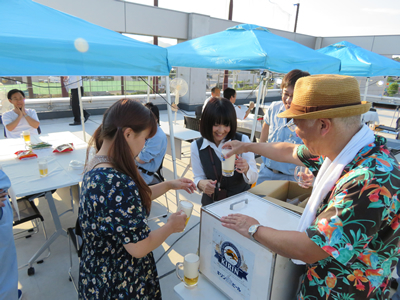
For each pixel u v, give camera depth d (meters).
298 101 0.78
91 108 8.82
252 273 0.94
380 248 0.74
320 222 0.71
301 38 13.52
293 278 0.99
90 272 1.00
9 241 1.49
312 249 0.71
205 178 1.83
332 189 0.78
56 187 2.14
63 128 7.04
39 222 2.89
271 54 2.55
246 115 5.29
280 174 2.33
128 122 0.93
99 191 0.89
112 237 0.92
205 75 10.30
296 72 1.95
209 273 1.14
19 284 2.06
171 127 2.87
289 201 1.57
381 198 0.65
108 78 9.06
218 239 1.05
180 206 1.26
